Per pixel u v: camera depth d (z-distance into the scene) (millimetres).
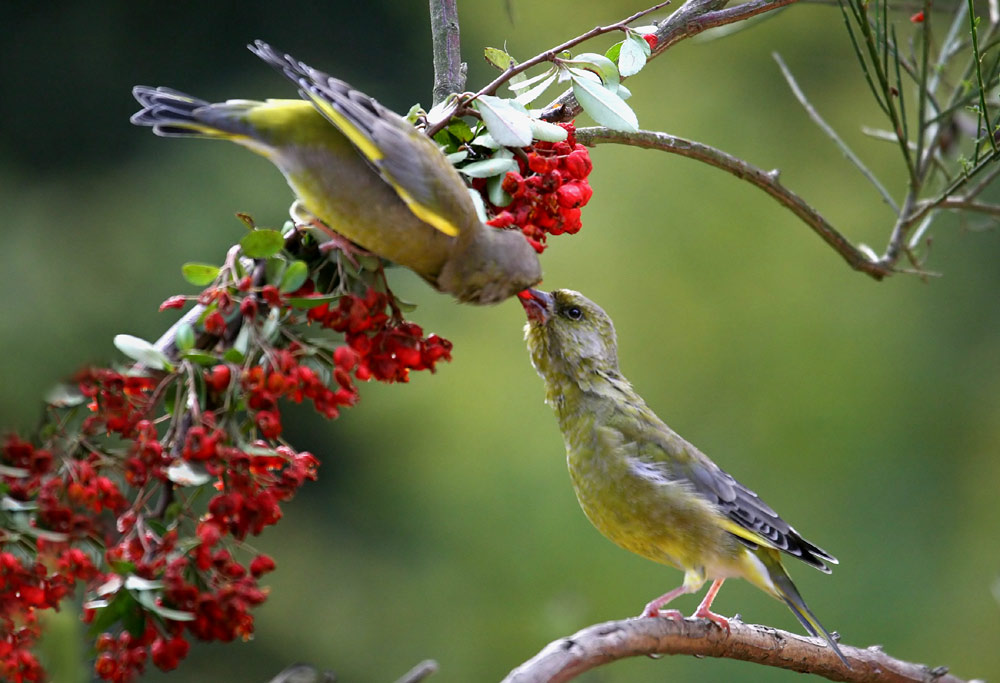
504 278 4754
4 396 16578
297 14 20828
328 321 4227
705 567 6383
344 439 17531
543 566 15266
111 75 19938
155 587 3611
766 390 16266
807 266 16828
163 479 3730
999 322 16797
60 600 3791
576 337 6504
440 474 16234
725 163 5996
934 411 16375
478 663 15203
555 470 15867
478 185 4871
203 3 20438
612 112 4613
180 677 16422
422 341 4387
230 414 3844
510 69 4703
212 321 3939
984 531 15555
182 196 18156
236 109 4727
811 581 15430
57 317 17328
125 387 3840
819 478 15930
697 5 5660
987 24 7055
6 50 19609
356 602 16766
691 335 16422
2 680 3762
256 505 3822
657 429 6492
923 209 6465
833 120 17547
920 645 15062
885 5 5777
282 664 16875
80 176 19453
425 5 21172
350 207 4672
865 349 16422
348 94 4562
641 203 17078
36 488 3773
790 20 18062
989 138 5742
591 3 19188
